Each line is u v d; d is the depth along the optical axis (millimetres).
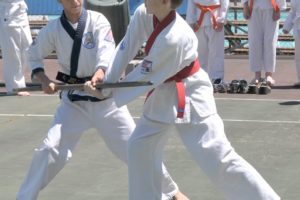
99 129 10805
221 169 9570
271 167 13969
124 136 10750
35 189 10336
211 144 9531
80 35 10477
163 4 9195
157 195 10086
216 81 23266
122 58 9812
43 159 10352
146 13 9516
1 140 16609
